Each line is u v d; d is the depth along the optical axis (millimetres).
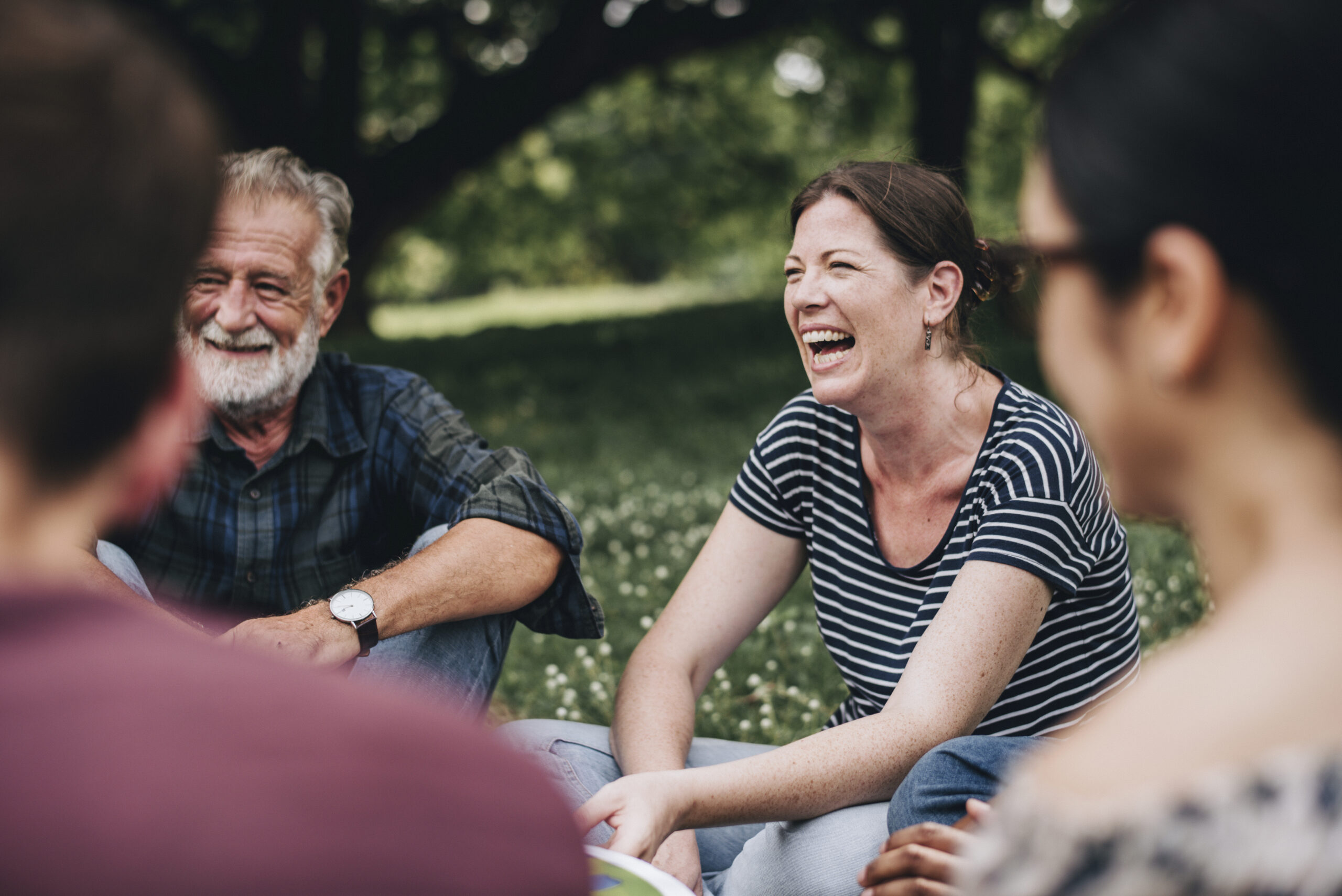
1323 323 614
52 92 530
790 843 1723
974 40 13609
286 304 2156
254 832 479
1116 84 664
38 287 531
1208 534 704
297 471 2287
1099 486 1819
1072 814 596
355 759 518
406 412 2352
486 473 2244
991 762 1543
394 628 1930
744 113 21625
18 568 564
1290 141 604
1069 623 1866
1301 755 563
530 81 14758
